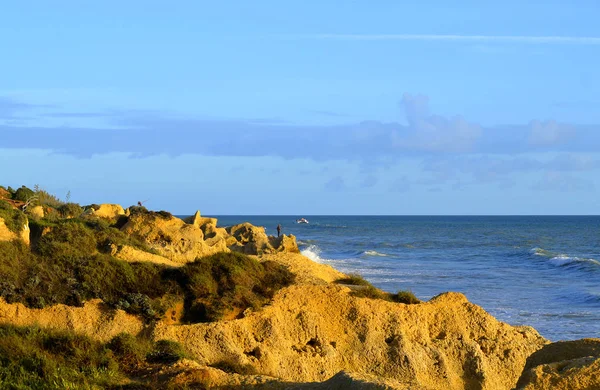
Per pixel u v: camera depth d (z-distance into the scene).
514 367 34.94
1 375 22.39
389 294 37.25
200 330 30.45
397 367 32.88
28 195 44.56
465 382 33.94
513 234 197.00
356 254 117.69
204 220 49.53
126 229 39.25
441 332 35.41
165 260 35.88
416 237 178.12
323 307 34.12
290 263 38.12
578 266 95.88
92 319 30.27
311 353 32.47
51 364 23.17
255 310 32.56
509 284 77.44
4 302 29.67
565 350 25.44
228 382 22.86
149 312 30.86
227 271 33.88
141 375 23.84
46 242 33.62
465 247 141.12
